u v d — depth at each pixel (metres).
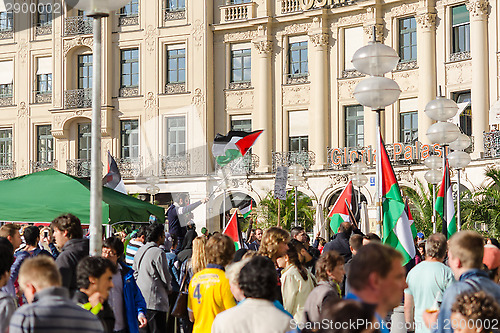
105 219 14.62
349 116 43.59
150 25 47.62
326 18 44.00
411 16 41.53
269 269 6.64
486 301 5.32
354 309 4.15
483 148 37.62
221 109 46.56
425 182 38.97
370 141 42.50
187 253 15.62
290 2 45.06
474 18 38.56
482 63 38.22
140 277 12.17
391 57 13.28
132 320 10.14
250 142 12.90
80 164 48.41
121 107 48.00
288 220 39.81
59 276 6.11
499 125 37.53
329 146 43.84
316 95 44.00
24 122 50.16
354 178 29.02
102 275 7.32
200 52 46.28
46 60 49.91
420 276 8.80
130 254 13.20
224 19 46.53
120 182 19.20
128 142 47.91
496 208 29.16
